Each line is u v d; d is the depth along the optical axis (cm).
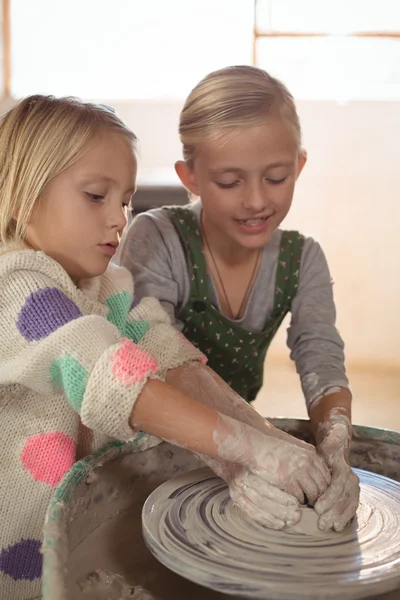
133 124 386
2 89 387
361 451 121
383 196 375
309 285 158
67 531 88
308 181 380
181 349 116
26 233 104
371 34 370
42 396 104
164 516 93
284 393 335
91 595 84
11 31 384
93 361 86
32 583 103
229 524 91
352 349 390
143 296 147
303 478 90
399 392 340
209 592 88
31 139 101
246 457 89
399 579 79
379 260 381
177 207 163
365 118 370
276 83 136
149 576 91
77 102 106
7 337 94
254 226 135
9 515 101
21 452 102
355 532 89
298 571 80
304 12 373
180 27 382
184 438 88
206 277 154
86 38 386
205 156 133
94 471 100
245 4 374
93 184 100
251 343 158
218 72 137
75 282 111
